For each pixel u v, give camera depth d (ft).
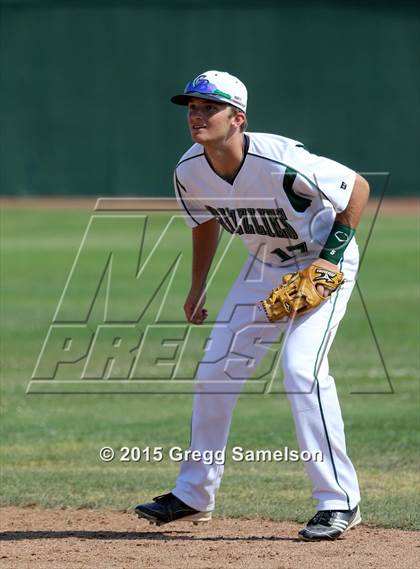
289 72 379.35
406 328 139.33
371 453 79.71
